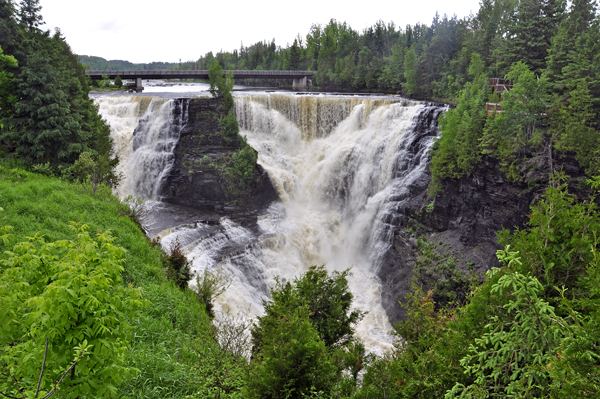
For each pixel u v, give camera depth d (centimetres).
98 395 691
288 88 11994
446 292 3700
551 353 941
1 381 704
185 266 2928
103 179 4234
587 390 783
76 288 666
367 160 5534
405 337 2025
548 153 3694
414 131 5191
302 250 5188
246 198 5381
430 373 1289
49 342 667
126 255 2455
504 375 1050
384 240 4953
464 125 4209
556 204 1371
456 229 4300
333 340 1977
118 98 6041
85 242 793
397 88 9012
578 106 3600
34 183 3275
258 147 5856
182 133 5641
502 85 5338
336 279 2142
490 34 6888
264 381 1323
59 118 4112
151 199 5588
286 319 1620
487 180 4059
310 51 15800
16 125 4109
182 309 2103
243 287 4053
